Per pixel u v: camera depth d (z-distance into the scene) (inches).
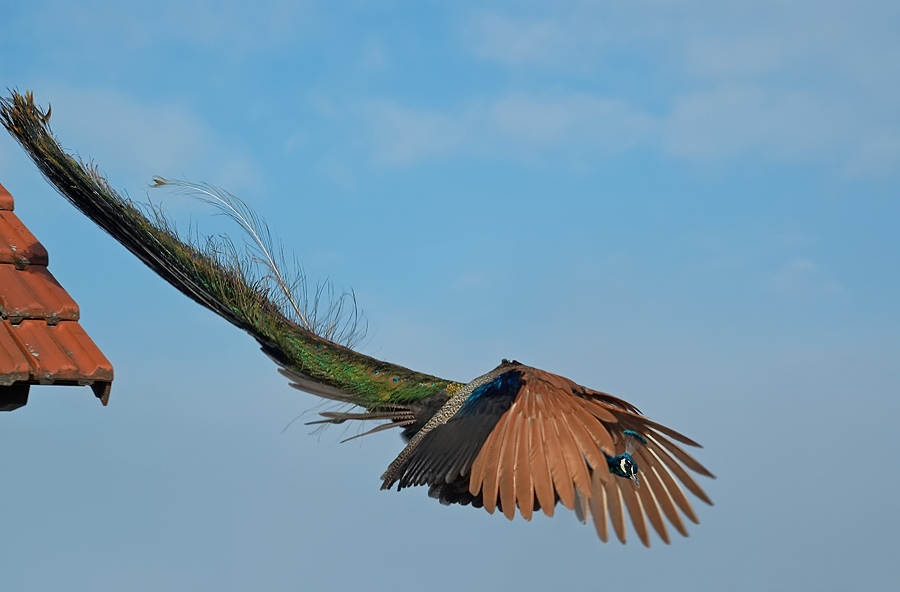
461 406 426.3
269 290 502.3
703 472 423.5
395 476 433.4
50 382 468.8
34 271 530.3
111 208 513.3
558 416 396.5
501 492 386.9
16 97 527.5
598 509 419.5
